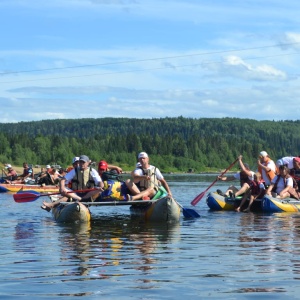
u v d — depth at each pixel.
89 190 13.43
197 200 16.72
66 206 12.84
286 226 11.95
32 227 11.76
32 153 122.19
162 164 134.38
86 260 7.68
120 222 12.84
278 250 8.48
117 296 5.80
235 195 16.33
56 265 7.33
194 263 7.45
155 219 13.06
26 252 8.36
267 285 6.21
